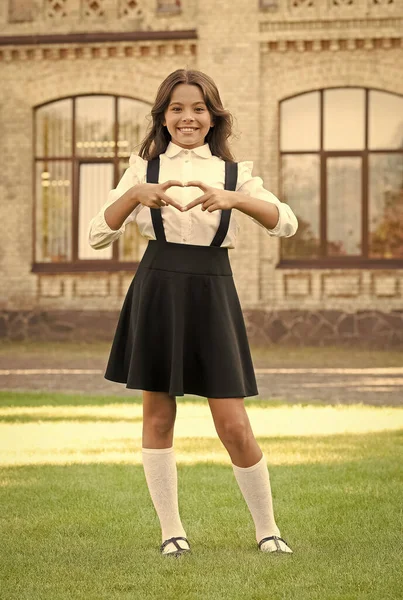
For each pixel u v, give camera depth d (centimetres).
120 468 702
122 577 425
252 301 2127
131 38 2148
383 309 2092
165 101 460
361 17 2078
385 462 718
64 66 2194
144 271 453
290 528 518
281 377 1430
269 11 2111
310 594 396
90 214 2223
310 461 725
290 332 2106
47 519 542
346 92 2125
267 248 2131
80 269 2206
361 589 404
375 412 1017
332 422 944
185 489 622
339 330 2098
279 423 936
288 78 2117
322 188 2136
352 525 523
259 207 439
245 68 2120
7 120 2219
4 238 2228
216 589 405
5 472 687
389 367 1611
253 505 469
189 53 2148
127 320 466
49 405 1074
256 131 2123
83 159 2222
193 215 446
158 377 452
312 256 2142
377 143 2122
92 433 875
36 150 2236
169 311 446
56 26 2186
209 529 516
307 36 2098
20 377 1431
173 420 468
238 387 445
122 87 2175
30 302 2212
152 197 429
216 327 446
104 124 2209
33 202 2233
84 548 479
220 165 459
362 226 2128
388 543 482
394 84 2086
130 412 1017
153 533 511
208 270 449
